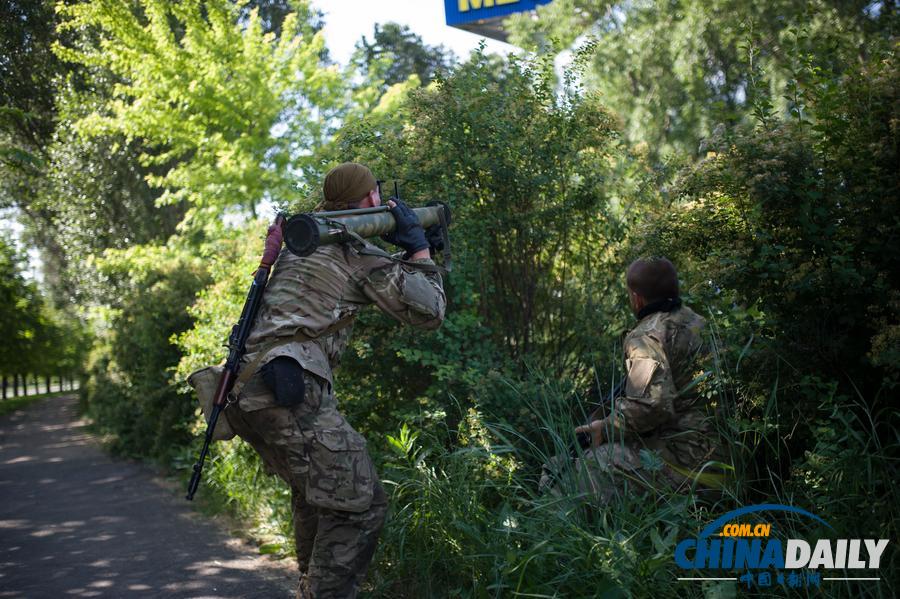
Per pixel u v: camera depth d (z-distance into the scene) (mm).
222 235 11414
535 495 3484
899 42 3236
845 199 2975
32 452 11477
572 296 4680
